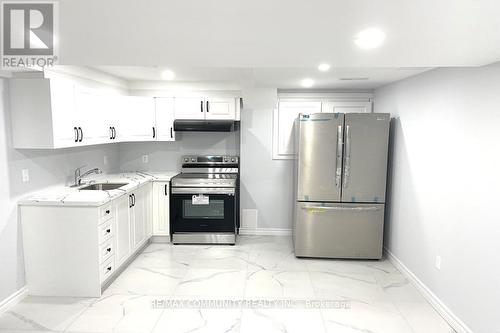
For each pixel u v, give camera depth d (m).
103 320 2.71
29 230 3.00
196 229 4.55
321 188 4.00
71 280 3.06
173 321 2.71
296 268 3.81
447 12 1.36
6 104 2.79
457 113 2.65
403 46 1.92
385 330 2.61
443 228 2.84
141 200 4.18
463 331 2.53
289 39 1.81
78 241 3.01
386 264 3.95
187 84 4.61
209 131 4.80
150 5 1.33
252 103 4.66
